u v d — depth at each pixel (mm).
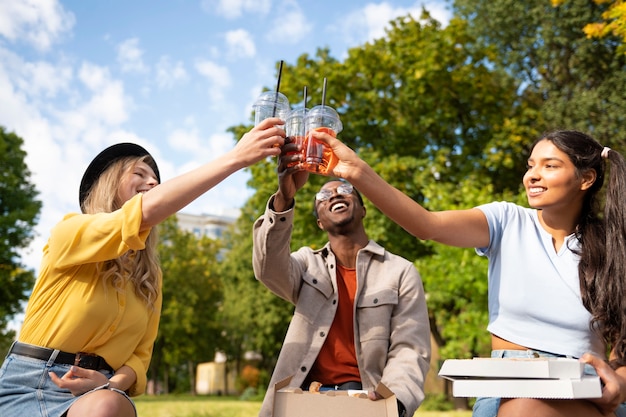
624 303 2182
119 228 2332
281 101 2441
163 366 38438
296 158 2354
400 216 2234
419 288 3066
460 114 16016
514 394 1804
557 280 2318
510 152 15219
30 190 22234
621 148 13711
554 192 2322
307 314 2975
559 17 14594
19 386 2355
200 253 34031
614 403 1900
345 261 3137
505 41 16016
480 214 2469
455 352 12281
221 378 47625
